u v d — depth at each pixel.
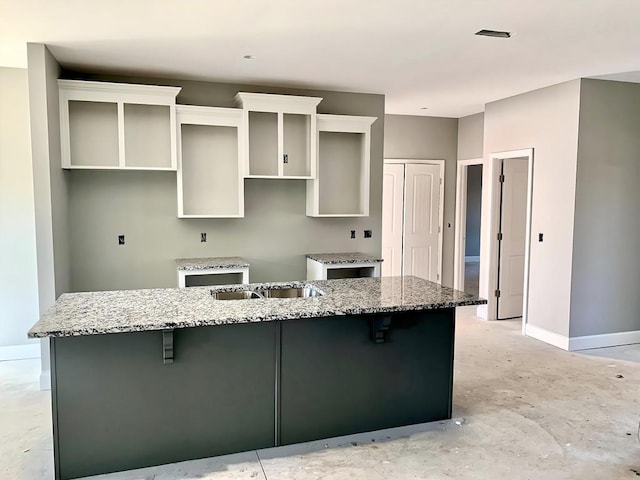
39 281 3.85
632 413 3.54
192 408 2.86
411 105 6.32
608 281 5.08
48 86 3.85
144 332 2.73
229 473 2.74
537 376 4.28
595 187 4.93
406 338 3.30
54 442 2.63
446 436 3.19
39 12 3.07
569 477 2.72
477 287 8.76
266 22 3.23
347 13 3.10
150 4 2.94
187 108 4.64
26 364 4.50
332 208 5.57
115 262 4.78
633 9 2.99
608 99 4.89
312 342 3.07
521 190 6.23
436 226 7.45
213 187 5.05
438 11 3.04
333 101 5.44
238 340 2.92
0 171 4.49
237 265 4.73
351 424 3.20
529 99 5.40
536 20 3.18
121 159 4.43
